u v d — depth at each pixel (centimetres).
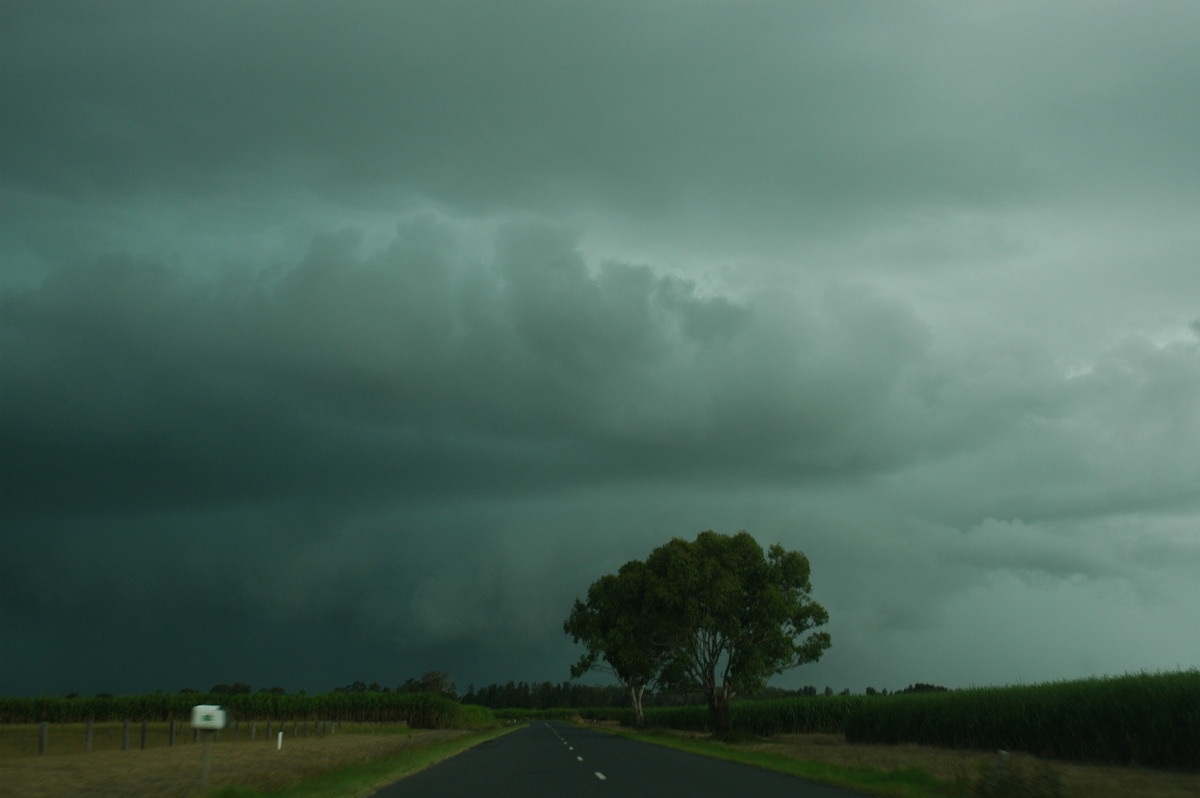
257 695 8375
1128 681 3091
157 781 1916
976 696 4056
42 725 3022
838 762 2858
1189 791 1756
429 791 1772
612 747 3931
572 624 9762
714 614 5906
